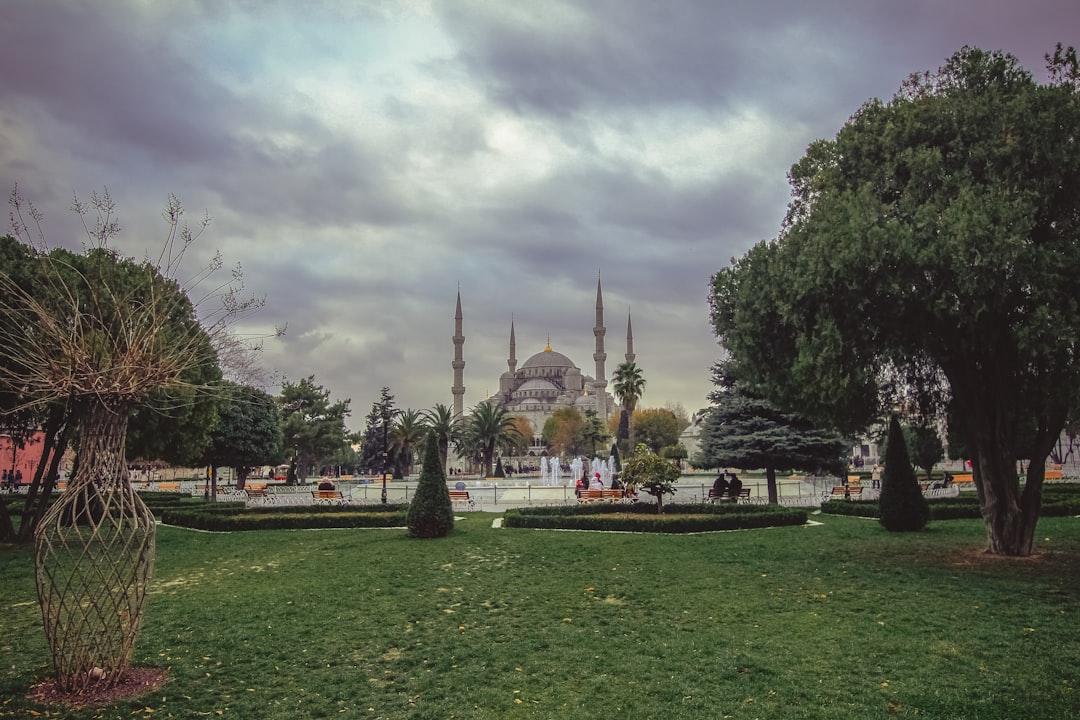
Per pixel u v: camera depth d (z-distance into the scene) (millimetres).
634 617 12312
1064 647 10078
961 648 10141
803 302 15680
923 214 14219
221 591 14805
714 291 19562
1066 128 14242
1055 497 27469
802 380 15797
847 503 28547
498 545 20469
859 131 17484
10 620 12641
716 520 23531
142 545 9164
